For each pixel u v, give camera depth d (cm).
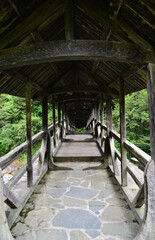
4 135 1138
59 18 242
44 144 443
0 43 189
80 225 235
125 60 187
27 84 332
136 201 248
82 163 512
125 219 247
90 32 269
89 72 462
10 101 1241
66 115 979
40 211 270
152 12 151
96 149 622
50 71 398
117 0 155
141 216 236
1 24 182
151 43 185
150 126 188
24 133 1134
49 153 470
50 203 293
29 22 186
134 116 998
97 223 239
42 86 439
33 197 315
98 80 467
